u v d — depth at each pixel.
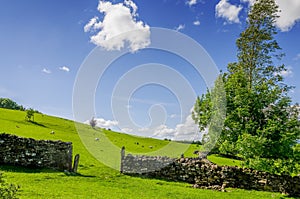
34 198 14.69
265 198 21.59
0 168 21.03
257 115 28.02
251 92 28.42
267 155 25.50
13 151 22.83
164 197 18.88
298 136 25.08
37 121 64.75
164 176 25.31
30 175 20.34
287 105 26.70
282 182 24.11
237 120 29.34
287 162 24.78
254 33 44.25
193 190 22.19
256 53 44.22
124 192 19.03
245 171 24.91
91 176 22.88
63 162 23.73
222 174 24.72
